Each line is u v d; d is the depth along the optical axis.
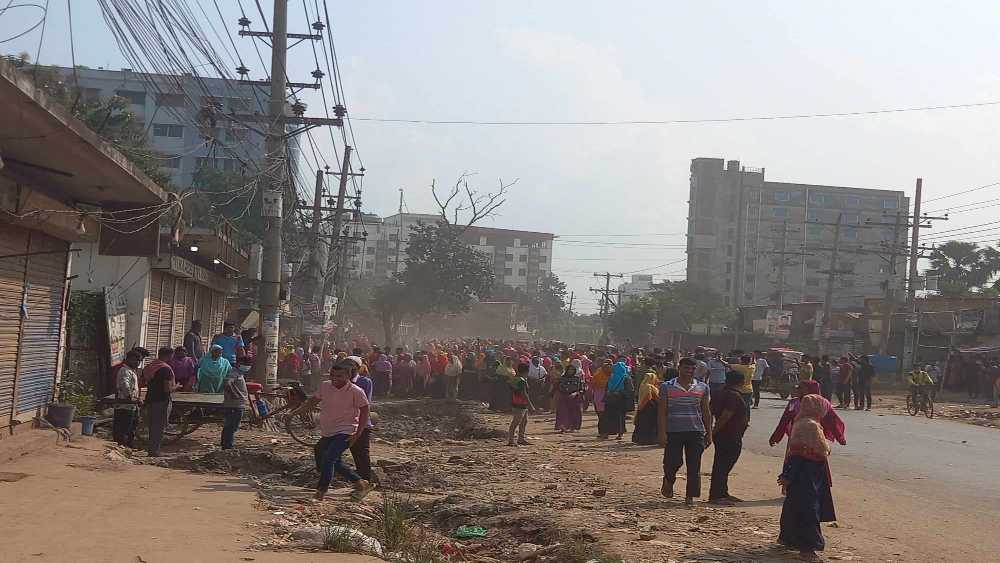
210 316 33.78
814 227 147.00
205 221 50.19
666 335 102.50
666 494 12.45
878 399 43.19
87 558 7.30
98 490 10.88
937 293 89.06
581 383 24.98
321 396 12.06
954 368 50.19
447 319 114.00
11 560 7.05
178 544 8.12
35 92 9.89
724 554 8.86
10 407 14.09
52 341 16.16
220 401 17.17
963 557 8.97
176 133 74.44
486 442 21.81
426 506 12.32
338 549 8.61
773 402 38.66
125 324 22.78
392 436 23.41
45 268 15.55
